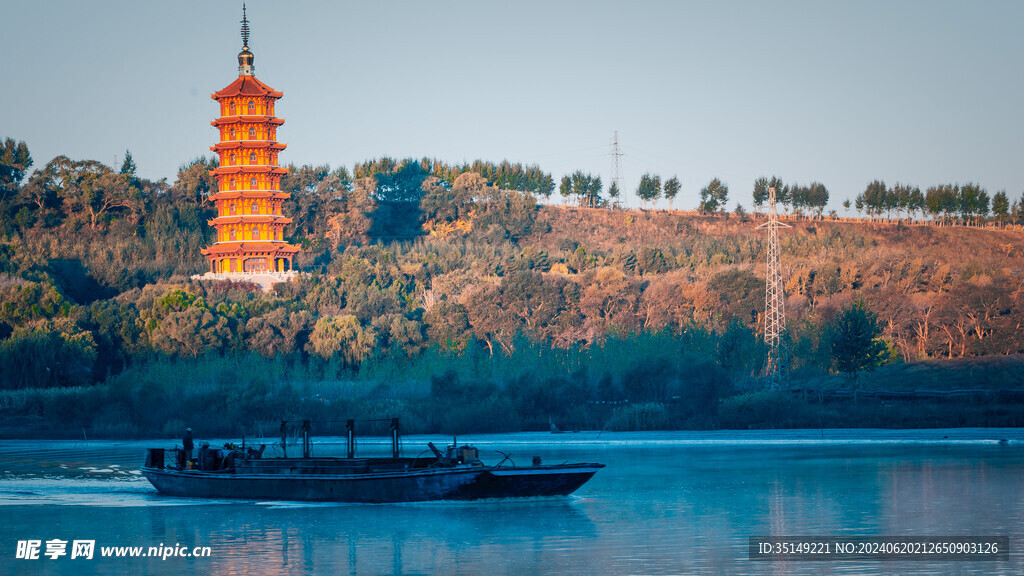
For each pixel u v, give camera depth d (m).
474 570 108.12
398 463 156.38
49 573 110.25
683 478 184.75
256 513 146.00
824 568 108.38
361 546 121.50
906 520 136.38
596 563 110.75
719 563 111.12
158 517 143.88
